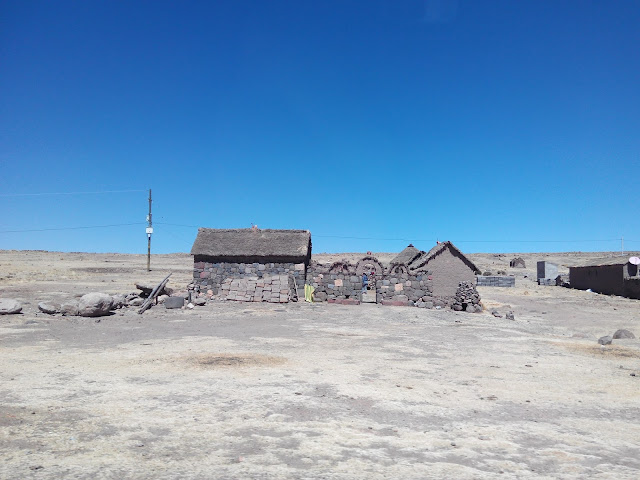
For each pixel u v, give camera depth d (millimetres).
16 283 39344
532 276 77062
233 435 7770
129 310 26062
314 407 9477
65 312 23062
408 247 47844
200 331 20094
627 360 16000
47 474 6004
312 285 33750
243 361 13680
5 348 14938
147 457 6719
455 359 15438
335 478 6191
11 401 9203
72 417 8383
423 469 6633
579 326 28250
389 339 19391
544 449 7660
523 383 12305
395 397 10484
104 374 11703
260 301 31875
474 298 32375
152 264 79375
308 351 15906
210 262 34062
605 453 7555
